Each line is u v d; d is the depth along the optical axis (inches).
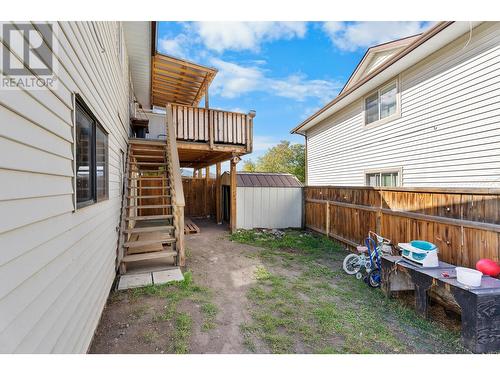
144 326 104.7
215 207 438.3
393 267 132.0
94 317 98.6
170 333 100.2
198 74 307.6
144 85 351.9
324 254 219.6
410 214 157.9
